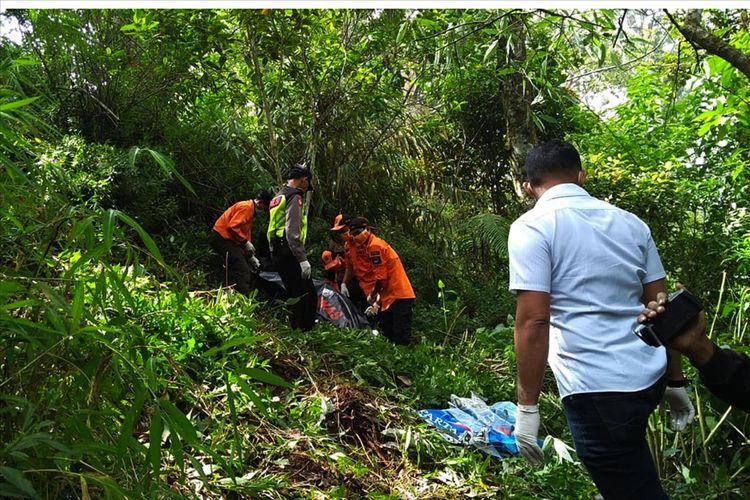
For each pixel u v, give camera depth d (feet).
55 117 28.04
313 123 32.68
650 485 8.02
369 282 24.20
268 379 7.03
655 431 11.69
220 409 12.12
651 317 6.93
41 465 6.04
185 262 25.25
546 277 8.39
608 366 8.11
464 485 12.02
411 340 24.62
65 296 6.80
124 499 6.17
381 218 36.42
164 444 10.59
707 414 12.20
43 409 6.40
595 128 34.91
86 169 24.03
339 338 18.70
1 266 6.28
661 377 8.22
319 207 33.22
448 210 39.52
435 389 16.42
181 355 11.96
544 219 8.59
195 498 7.64
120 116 29.53
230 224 24.43
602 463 8.12
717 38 11.63
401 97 34.32
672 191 29.19
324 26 30.71
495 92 37.73
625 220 8.77
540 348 8.31
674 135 29.60
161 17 25.23
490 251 35.58
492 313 30.14
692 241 28.45
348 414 13.89
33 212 7.07
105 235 6.14
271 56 27.58
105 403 7.34
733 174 22.61
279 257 20.08
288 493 10.71
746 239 23.76
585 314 8.34
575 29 14.69
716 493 10.71
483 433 13.98
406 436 13.08
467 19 16.40
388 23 29.12
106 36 29.81
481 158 41.91
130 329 6.66
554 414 15.81
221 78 30.27
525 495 11.75
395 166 36.88
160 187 27.32
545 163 9.14
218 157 31.37
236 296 16.62
